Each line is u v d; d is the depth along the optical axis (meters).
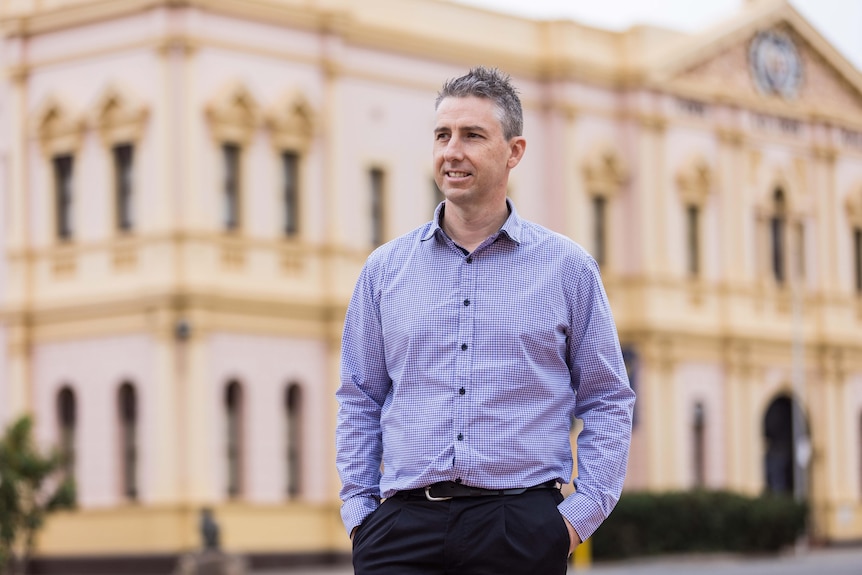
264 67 45.34
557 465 8.22
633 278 55.19
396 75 48.72
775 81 60.75
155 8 43.88
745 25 59.09
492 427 8.12
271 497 44.69
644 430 55.03
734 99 58.66
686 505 50.41
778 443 60.72
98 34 45.00
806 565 47.41
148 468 43.34
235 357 44.09
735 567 46.25
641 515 49.22
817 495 61.34
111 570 43.31
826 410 61.88
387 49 48.59
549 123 53.44
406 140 48.91
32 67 46.31
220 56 44.41
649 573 42.88
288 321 45.34
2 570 29.97
